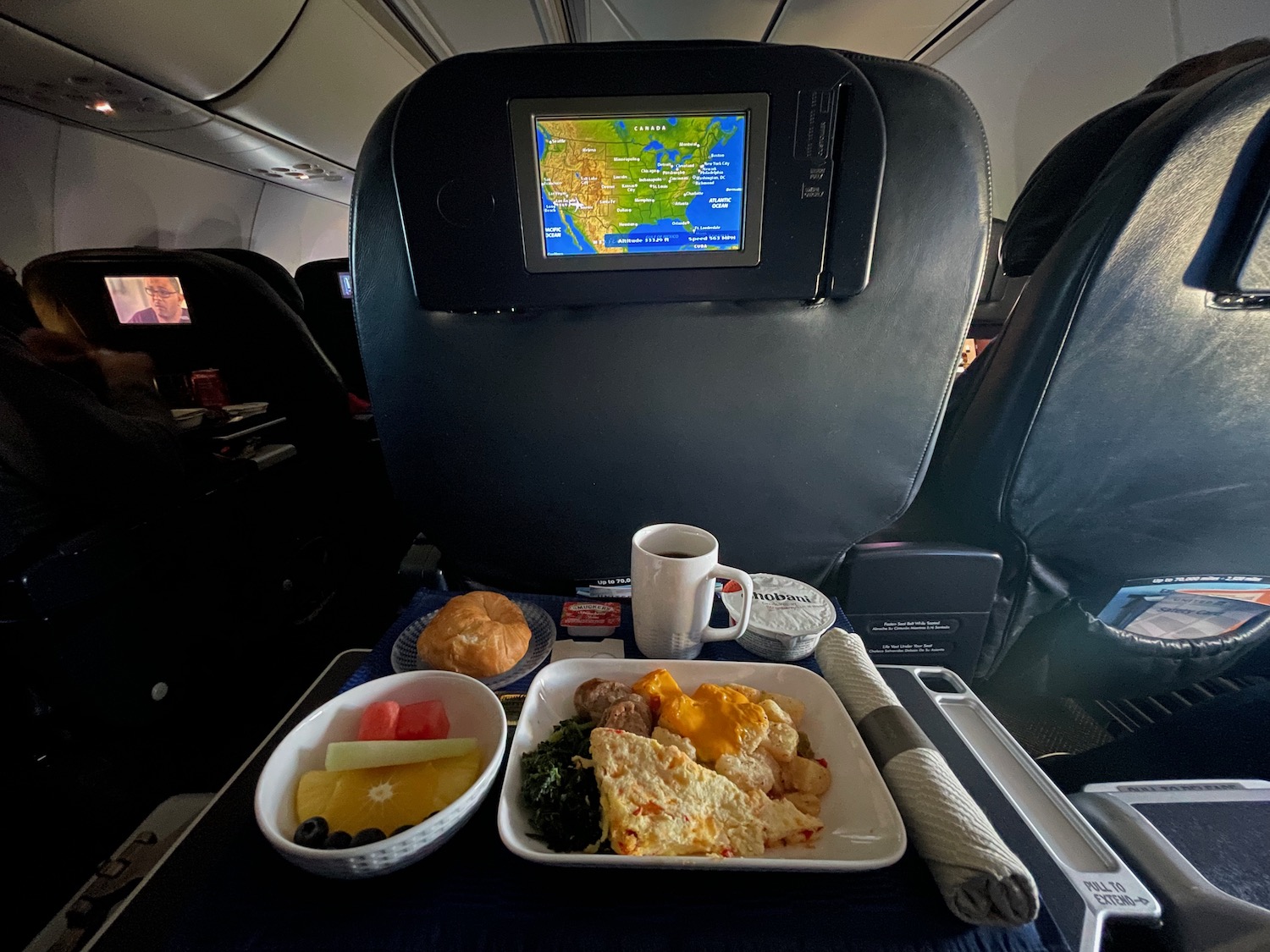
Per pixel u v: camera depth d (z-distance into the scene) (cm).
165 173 299
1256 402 83
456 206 67
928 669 81
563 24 302
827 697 63
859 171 67
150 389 160
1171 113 67
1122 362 79
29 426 114
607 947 44
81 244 272
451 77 61
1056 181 95
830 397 82
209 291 181
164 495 144
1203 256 72
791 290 74
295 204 444
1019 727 128
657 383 80
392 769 53
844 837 50
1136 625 113
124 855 87
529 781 52
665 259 71
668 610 69
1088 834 57
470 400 82
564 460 87
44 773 147
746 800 51
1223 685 125
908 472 89
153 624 141
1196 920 60
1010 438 88
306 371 198
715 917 46
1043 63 252
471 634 70
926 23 270
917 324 77
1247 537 98
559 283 72
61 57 173
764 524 93
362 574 248
